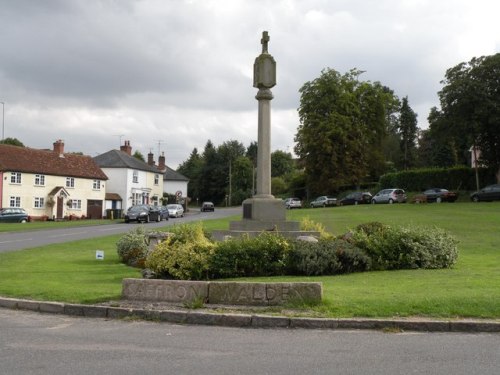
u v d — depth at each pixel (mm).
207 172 117000
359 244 13688
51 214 58000
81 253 19984
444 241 14164
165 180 94125
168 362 6074
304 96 65375
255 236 14438
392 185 64438
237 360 6148
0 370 5762
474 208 40719
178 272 11828
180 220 50969
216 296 8781
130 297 9211
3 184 53688
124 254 16391
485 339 7090
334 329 7684
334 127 61844
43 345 6867
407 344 6832
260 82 17359
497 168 54062
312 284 8594
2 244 24781
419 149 99562
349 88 64938
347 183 64750
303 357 6262
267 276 12273
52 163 60656
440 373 5629
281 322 7852
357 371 5703
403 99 97625
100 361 6117
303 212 45781
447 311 7961
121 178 71312
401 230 14336
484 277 11602
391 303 8383
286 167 119812
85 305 8875
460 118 49438
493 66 47906
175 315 8281
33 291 10164
